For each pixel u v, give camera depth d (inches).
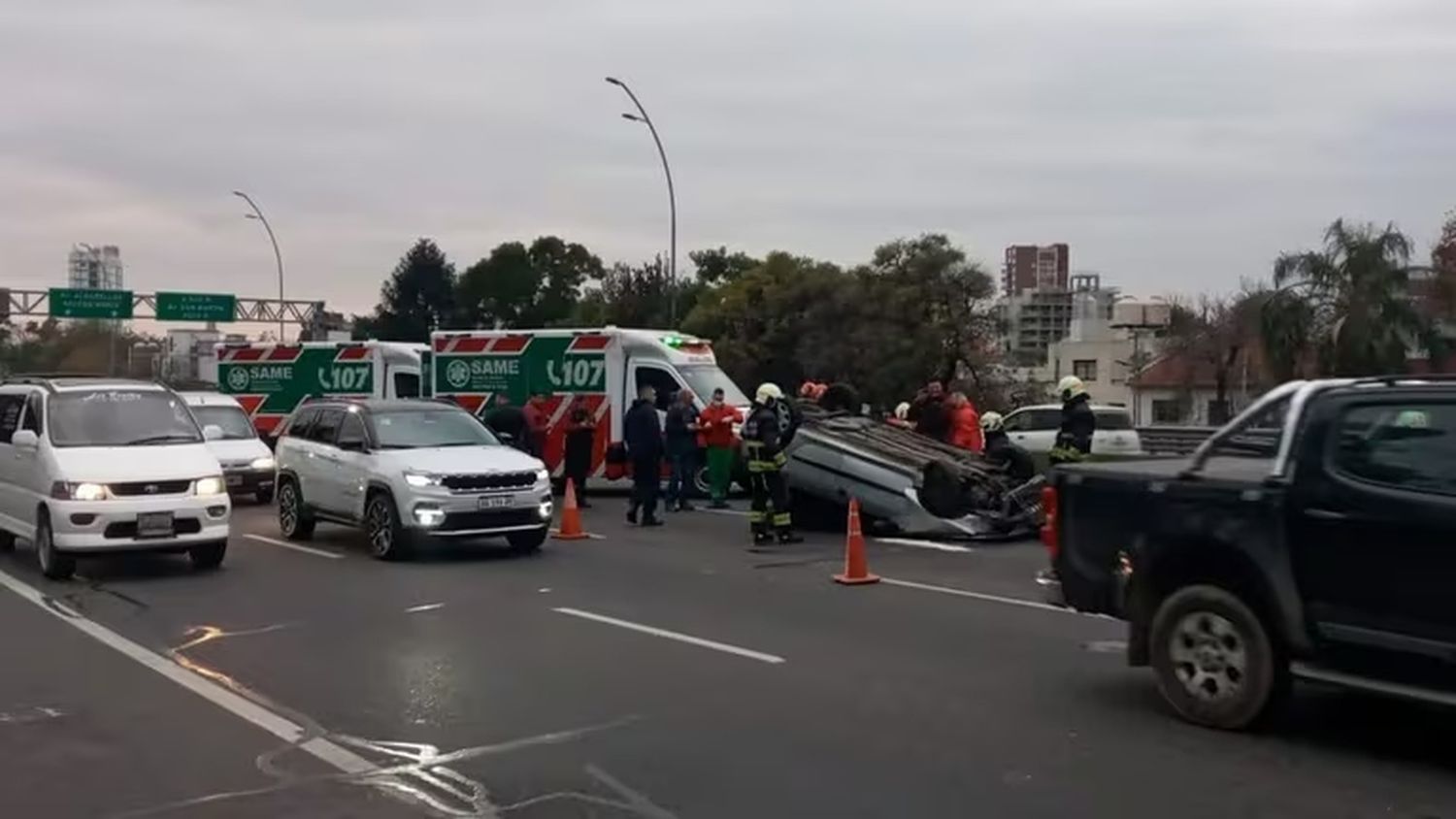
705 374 895.7
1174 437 1299.2
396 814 225.6
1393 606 246.8
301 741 273.0
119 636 393.1
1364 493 251.3
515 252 3161.9
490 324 3184.1
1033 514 631.2
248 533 680.4
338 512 601.6
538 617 418.0
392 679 329.1
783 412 631.2
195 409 868.0
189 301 2390.5
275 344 1222.9
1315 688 311.9
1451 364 1633.9
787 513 617.0
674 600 450.9
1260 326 1718.8
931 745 265.3
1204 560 281.0
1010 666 339.9
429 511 545.6
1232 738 269.4
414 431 600.1
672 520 729.0
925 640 374.3
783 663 344.8
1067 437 605.6
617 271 2632.9
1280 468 266.2
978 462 674.2
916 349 1847.9
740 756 258.4
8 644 380.5
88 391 547.8
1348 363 1622.8
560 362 909.2
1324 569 256.7
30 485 524.7
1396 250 1637.6
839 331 1897.1
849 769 249.3
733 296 2058.3
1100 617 410.6
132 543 499.8
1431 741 266.4
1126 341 3164.4
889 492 634.8
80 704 306.8
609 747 265.4
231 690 319.9
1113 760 254.4
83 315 2311.8
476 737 274.8
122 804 232.8
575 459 816.3
